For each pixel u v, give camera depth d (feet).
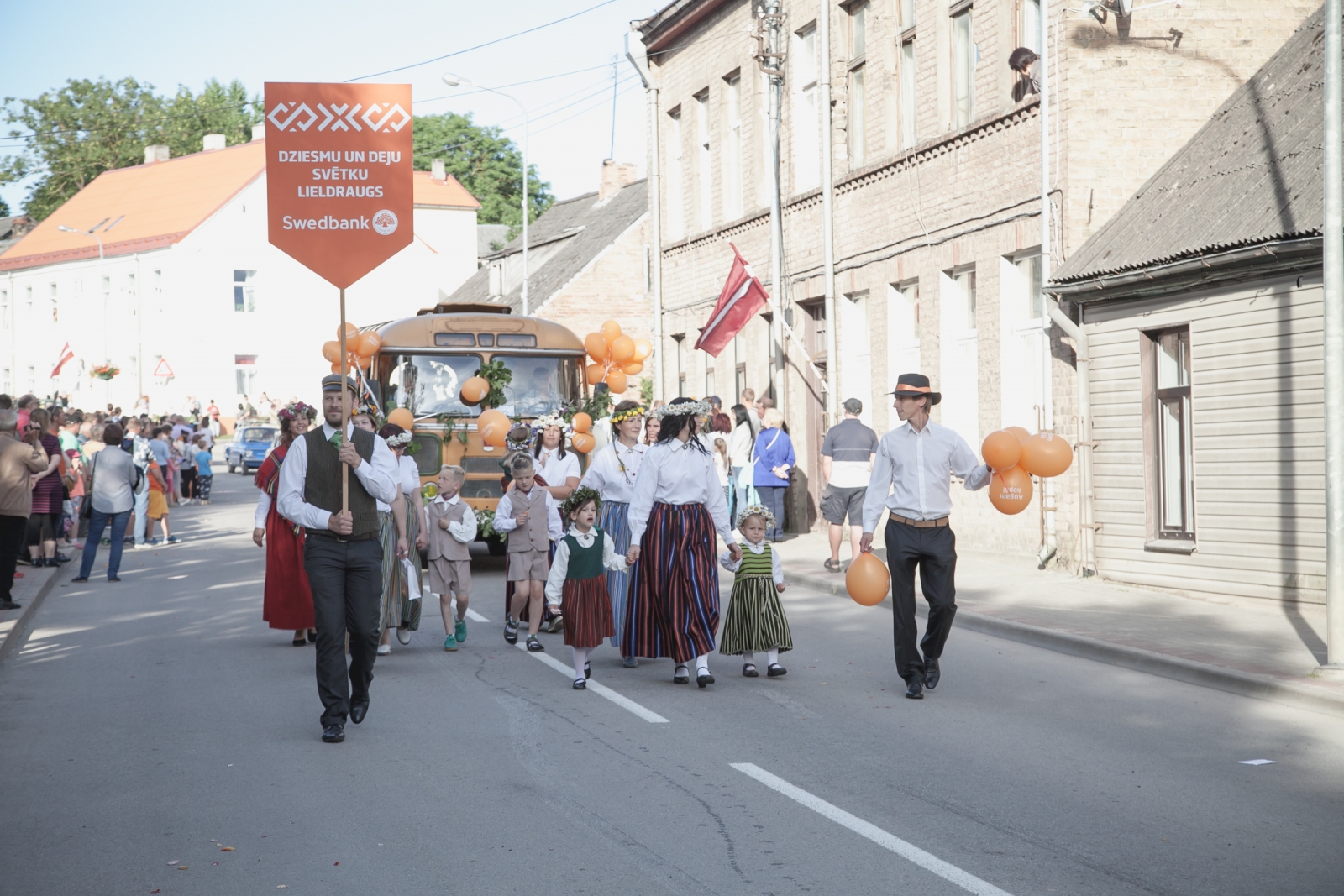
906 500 30.94
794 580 54.03
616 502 39.42
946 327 59.16
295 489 26.30
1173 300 44.04
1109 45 49.26
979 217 55.98
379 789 22.66
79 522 72.13
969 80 58.08
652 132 92.22
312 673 34.42
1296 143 41.57
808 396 73.97
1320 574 38.99
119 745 26.18
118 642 39.88
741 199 81.97
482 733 27.02
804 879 17.83
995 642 38.24
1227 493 42.09
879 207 64.75
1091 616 39.86
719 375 84.69
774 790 22.40
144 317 208.13
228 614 46.42
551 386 60.34
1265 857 18.67
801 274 73.36
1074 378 49.26
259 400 197.67
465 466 58.75
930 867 18.26
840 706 29.66
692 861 18.63
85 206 230.07
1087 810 21.06
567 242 167.53
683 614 32.12
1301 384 39.27
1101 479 47.93
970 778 23.12
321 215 35.09
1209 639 35.47
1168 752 25.00
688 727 27.53
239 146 220.02
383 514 37.06
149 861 18.85
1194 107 49.67
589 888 17.52
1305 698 28.81
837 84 68.90
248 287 207.31
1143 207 47.11
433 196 232.73
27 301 228.84
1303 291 39.14
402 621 37.65
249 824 20.63
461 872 18.20
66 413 74.08
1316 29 47.19
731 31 81.41
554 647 39.17
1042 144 50.34
